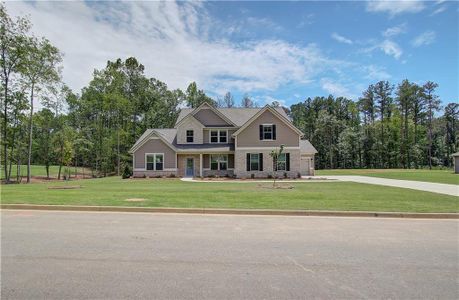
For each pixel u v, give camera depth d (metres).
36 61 30.62
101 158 47.12
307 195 14.70
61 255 5.80
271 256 5.83
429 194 15.53
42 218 9.67
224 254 5.93
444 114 84.62
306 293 4.19
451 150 83.81
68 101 46.00
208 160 33.78
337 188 19.09
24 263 5.34
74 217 9.88
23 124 33.34
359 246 6.59
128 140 51.22
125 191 16.34
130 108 50.56
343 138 76.06
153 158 33.38
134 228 8.23
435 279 4.75
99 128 48.28
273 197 13.86
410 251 6.25
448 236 7.56
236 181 26.73
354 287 4.41
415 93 78.00
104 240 6.94
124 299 3.96
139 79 56.19
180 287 4.36
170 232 7.79
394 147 75.88
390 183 24.52
